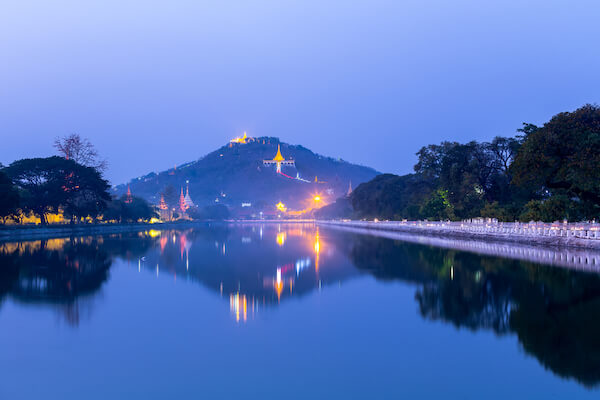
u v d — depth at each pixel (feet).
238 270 139.54
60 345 62.64
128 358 57.72
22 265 147.02
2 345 62.49
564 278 107.96
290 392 47.70
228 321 75.41
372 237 314.76
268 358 57.57
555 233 180.04
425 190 398.62
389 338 65.05
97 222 519.60
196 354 59.16
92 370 53.88
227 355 58.85
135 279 120.06
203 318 77.30
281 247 236.22
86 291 102.01
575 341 62.23
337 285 108.88
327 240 293.02
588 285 98.94
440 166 335.88
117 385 49.70
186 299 93.30
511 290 95.76
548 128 156.76
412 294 95.86
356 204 585.22
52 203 385.29
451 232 281.33
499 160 294.87
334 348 61.05
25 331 69.21
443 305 84.48
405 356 57.77
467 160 304.09
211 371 53.52
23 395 47.32
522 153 161.17
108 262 158.61
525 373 51.93
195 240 307.17
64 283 112.68
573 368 53.01
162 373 52.75
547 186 170.50
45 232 354.74
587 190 163.73
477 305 83.51
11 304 87.51
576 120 160.56
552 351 58.59
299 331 69.26
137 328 71.10
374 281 113.50
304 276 125.29
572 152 154.61
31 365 55.26
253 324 73.41
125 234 396.78
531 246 187.21
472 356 57.41
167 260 168.76
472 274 118.62
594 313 75.77
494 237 226.38
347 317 77.20
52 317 77.71
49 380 50.98
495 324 71.05
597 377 51.03
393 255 175.94
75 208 411.75
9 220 419.33
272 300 92.22
